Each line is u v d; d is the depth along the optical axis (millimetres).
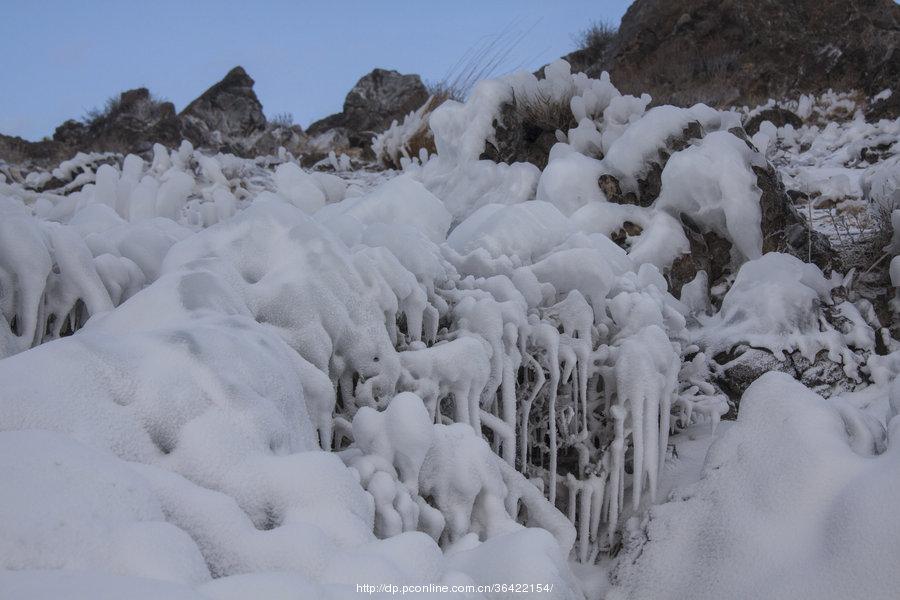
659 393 4375
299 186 5656
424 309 4016
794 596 3188
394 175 12656
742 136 7340
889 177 7699
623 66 25016
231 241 3584
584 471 4414
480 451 3256
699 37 24531
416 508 2896
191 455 2156
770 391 3873
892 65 21547
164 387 2234
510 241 5285
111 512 1719
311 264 3457
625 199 7098
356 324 3480
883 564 3020
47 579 1450
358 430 3035
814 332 5715
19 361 2152
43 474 1717
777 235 6883
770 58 23250
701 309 6422
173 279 2988
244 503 2117
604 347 4555
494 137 8555
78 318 3527
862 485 3256
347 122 24938
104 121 23484
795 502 3484
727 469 3836
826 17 23516
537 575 2219
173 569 1606
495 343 3977
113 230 4141
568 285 4844
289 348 2953
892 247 6590
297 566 1882
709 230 6785
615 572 4051
